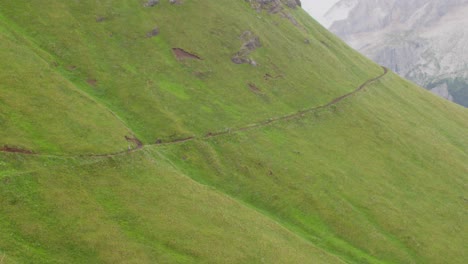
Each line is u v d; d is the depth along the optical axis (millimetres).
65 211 51625
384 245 73250
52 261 45562
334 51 146000
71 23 97438
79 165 59531
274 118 97500
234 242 57125
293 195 77812
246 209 67562
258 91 104000
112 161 63219
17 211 48906
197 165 76688
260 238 60281
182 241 54062
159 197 60406
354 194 83062
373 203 82250
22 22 92000
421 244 76000
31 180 53500
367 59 169000
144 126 80375
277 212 74062
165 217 56906
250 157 82750
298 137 94500
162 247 52281
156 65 97250
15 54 76250
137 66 94875
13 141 57938
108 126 70688
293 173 82562
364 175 90125
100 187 57750
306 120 101312
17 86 68375
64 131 64500
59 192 53781
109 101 83312
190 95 93375
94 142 65188
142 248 50969
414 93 151000
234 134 86938
